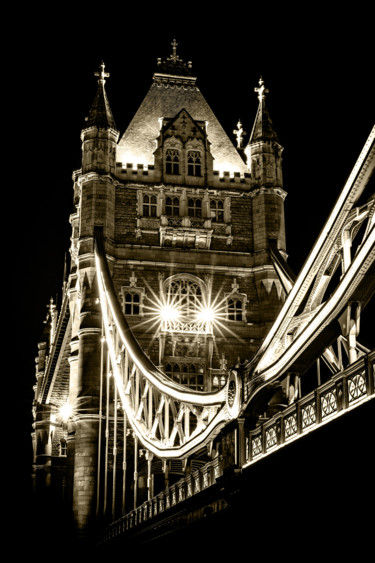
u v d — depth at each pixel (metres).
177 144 52.78
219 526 23.92
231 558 22.92
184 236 50.25
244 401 24.02
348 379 17.14
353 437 15.89
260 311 49.88
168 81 57.53
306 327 21.12
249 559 21.81
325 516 18.11
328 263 22.88
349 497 16.94
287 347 22.12
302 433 19.44
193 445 28.56
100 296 45.78
